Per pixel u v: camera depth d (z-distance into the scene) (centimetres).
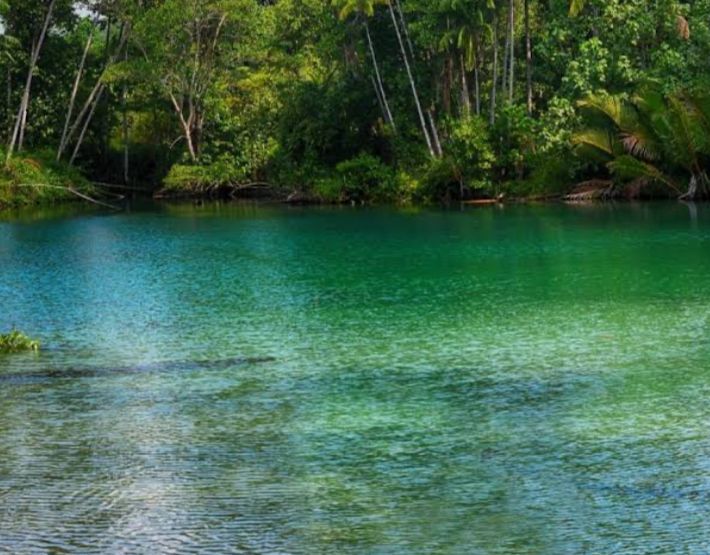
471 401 1658
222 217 5059
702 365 1850
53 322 2341
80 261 3400
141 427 1548
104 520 1199
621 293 2559
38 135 7062
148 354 2019
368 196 5869
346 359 1955
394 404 1650
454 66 5997
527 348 2011
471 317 2312
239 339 2139
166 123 7231
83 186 6550
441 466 1359
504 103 5612
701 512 1195
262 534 1158
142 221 4894
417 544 1128
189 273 3086
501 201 5503
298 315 2380
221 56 6644
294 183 6150
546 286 2692
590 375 1800
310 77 6794
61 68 7000
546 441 1450
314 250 3591
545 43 5722
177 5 6347
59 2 6675
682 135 4994
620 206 4906
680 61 5247
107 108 7206
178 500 1254
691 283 2670
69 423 1572
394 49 6162
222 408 1642
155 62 6531
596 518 1184
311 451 1427
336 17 6188
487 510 1212
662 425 1510
